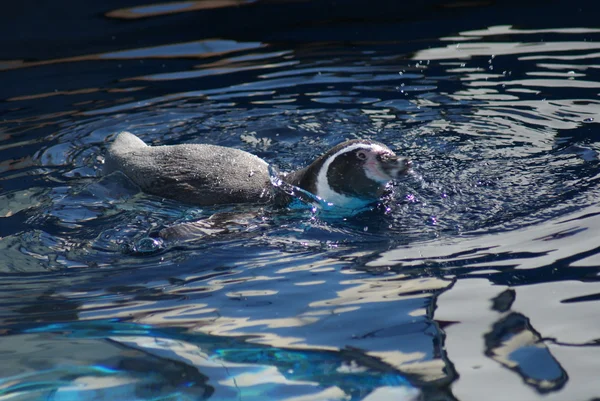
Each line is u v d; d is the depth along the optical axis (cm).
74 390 542
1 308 675
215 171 917
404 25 1468
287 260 736
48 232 834
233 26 1509
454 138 997
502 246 713
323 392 517
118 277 727
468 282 648
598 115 1024
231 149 958
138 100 1213
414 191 865
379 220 819
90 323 638
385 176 845
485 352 543
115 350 591
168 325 624
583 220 744
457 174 894
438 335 572
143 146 993
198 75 1298
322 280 684
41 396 538
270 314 629
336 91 1191
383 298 637
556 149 933
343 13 1546
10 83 1312
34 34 1498
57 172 991
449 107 1100
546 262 668
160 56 1387
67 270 749
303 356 562
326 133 1053
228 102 1181
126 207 893
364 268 702
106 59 1388
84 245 803
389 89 1184
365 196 866
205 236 800
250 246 776
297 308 634
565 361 522
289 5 1595
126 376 556
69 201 908
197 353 578
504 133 998
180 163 937
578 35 1341
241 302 654
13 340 617
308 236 793
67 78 1318
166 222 855
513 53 1286
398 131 1034
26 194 932
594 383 495
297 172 915
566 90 1121
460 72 1227
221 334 604
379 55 1329
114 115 1160
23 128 1133
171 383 542
